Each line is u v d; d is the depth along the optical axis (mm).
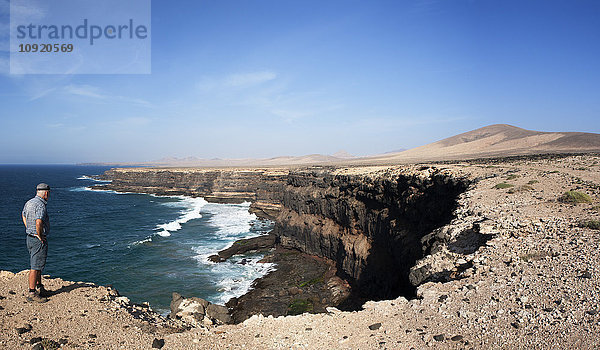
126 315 8391
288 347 6844
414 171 30469
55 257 40375
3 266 37250
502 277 9195
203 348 6820
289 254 43938
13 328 7074
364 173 38188
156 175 128375
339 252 37156
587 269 8484
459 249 12383
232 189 100062
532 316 6957
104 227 59500
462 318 7457
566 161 34406
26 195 115062
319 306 28188
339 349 6719
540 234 11656
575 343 5836
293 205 49750
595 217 12352
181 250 44312
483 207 16188
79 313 8086
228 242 49094
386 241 29500
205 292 30734
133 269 36344
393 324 7707
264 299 29375
